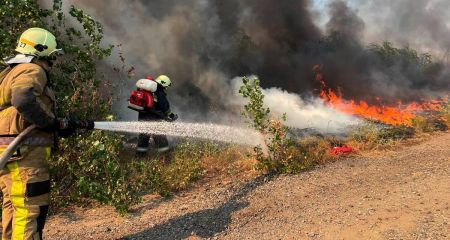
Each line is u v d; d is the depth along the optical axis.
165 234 3.84
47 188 3.02
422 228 3.71
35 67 2.87
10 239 3.12
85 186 4.12
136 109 6.61
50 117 2.87
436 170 5.56
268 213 4.31
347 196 4.72
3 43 4.86
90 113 5.52
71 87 5.54
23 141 2.86
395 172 5.61
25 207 2.91
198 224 4.05
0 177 2.96
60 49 3.12
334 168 5.89
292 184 5.21
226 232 3.87
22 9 5.13
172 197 4.95
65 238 3.80
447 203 4.25
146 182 5.29
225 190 5.07
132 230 3.96
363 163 6.14
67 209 4.57
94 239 3.77
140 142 6.37
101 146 4.27
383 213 4.12
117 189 4.36
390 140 7.54
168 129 4.79
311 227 3.90
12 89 2.71
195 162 5.75
